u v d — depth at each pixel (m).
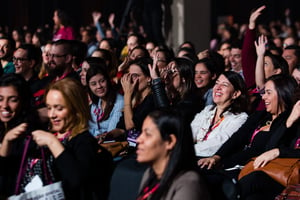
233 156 5.93
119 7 25.73
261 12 8.09
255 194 5.37
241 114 6.33
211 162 5.81
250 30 8.11
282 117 5.84
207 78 7.60
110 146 5.47
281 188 5.35
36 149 4.64
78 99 4.61
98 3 26.17
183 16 14.64
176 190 3.85
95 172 4.55
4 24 26.09
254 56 8.08
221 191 4.34
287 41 12.80
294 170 5.25
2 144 4.58
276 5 29.83
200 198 3.82
